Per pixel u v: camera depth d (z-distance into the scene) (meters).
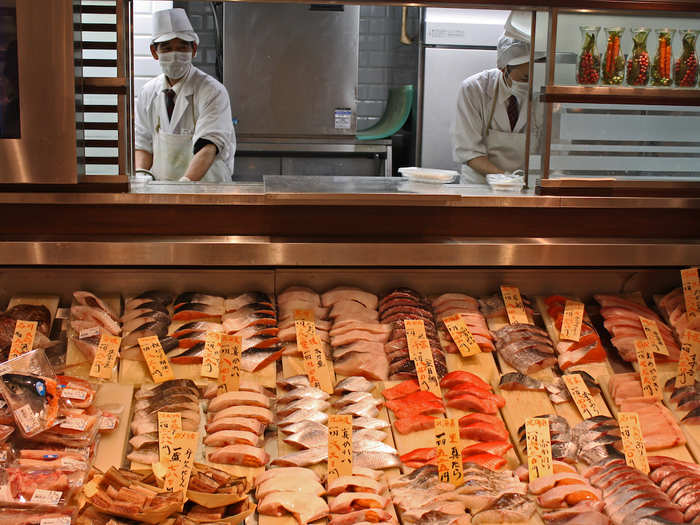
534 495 2.33
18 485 2.07
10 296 2.95
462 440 2.58
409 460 2.45
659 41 3.09
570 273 3.19
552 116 3.10
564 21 3.05
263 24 5.61
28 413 2.27
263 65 5.66
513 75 4.02
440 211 3.13
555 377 2.84
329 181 3.22
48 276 2.94
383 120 6.46
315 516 2.16
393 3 3.05
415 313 2.99
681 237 3.29
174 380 2.65
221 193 2.95
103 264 2.89
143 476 2.27
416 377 2.79
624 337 2.96
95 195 2.86
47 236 2.92
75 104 2.72
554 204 3.10
